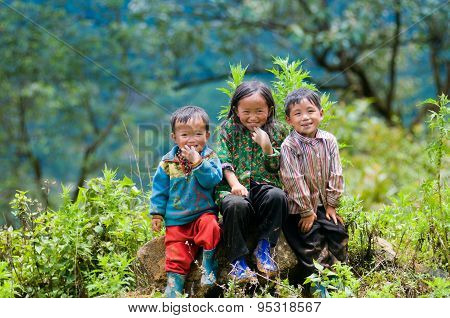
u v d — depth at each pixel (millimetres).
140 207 6441
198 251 5566
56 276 5762
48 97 16297
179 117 5430
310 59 17031
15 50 16578
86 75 16859
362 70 16781
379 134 12156
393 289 5348
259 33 16891
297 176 5492
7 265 5871
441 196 6172
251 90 5523
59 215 5930
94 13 17000
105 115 17031
